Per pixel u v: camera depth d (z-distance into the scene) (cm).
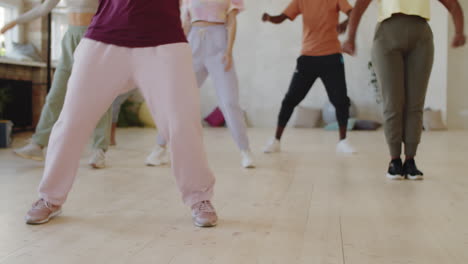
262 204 222
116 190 253
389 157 412
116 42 173
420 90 283
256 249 153
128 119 829
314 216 199
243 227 181
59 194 185
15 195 236
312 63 427
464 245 159
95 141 335
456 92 855
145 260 141
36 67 687
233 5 319
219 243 160
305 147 501
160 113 178
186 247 155
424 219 195
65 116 176
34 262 138
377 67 286
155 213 202
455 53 850
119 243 158
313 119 834
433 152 452
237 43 879
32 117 691
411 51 279
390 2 273
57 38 759
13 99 641
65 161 180
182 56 175
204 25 327
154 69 173
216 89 340
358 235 171
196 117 178
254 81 877
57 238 163
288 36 860
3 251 148
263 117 877
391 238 167
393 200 233
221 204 222
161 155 353
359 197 240
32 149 329
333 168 346
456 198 238
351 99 845
